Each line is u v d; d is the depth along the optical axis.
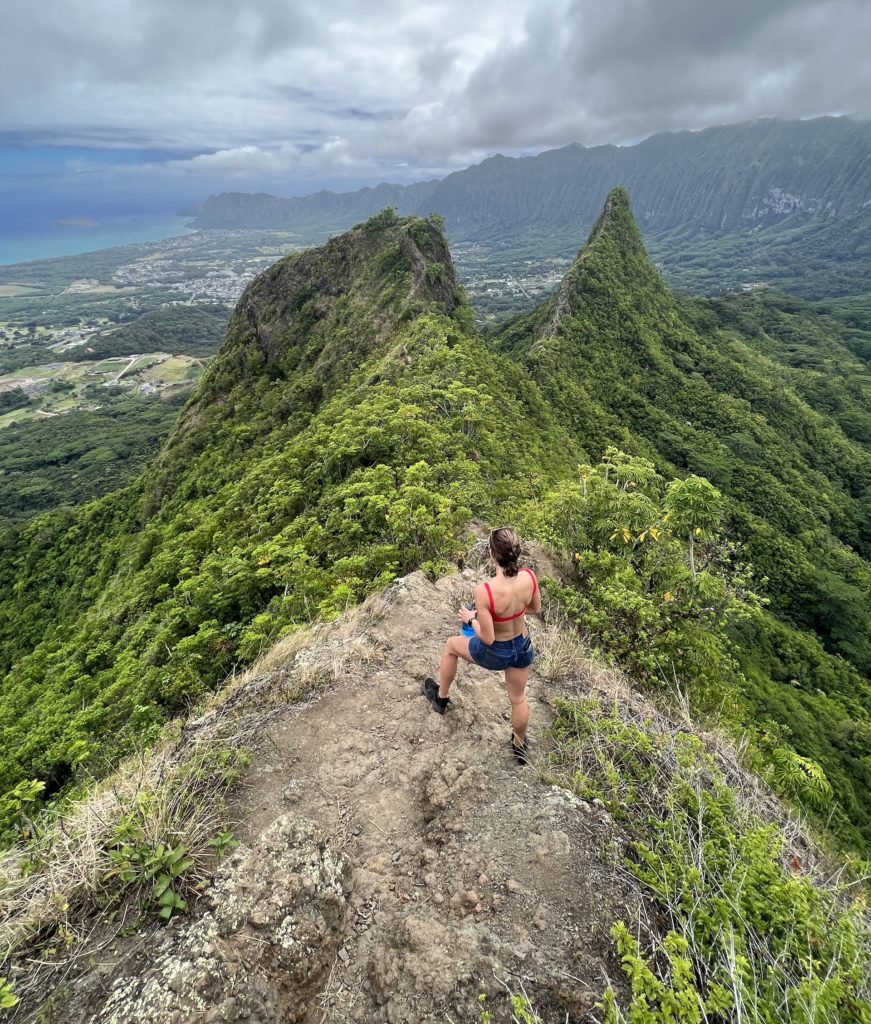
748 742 5.49
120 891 2.82
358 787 3.73
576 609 7.06
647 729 4.30
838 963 2.59
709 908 2.79
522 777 3.79
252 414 49.81
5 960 2.60
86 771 8.67
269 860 2.90
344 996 2.60
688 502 8.57
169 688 9.88
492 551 3.73
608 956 2.64
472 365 29.86
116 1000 2.31
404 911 2.94
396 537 10.09
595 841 3.23
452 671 4.22
